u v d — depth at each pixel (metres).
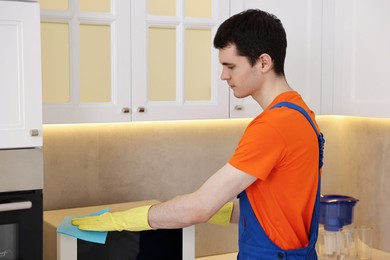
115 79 2.44
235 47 1.92
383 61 2.71
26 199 1.99
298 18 2.86
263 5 2.76
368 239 2.94
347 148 3.32
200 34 2.64
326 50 2.95
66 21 2.35
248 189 1.94
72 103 2.36
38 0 2.16
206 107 2.65
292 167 1.88
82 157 2.69
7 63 1.95
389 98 2.69
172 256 2.27
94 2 2.40
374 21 2.75
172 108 2.57
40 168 2.00
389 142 3.06
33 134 1.99
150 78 2.55
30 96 1.99
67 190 2.67
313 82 2.92
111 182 2.76
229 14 2.68
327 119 3.33
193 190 2.97
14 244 1.98
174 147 2.91
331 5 2.94
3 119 1.95
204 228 3.04
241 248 2.02
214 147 3.02
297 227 1.95
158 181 2.88
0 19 1.92
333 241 2.86
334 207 2.88
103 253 2.13
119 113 2.45
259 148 1.82
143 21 2.48
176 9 2.57
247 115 2.76
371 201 3.18
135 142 2.81
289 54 2.85
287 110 1.88
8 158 1.95
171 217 1.92
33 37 1.98
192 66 2.64
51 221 2.36
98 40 2.43
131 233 2.18
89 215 2.20
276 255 1.94
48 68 2.34
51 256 2.30
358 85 2.85
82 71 2.41
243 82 1.95
